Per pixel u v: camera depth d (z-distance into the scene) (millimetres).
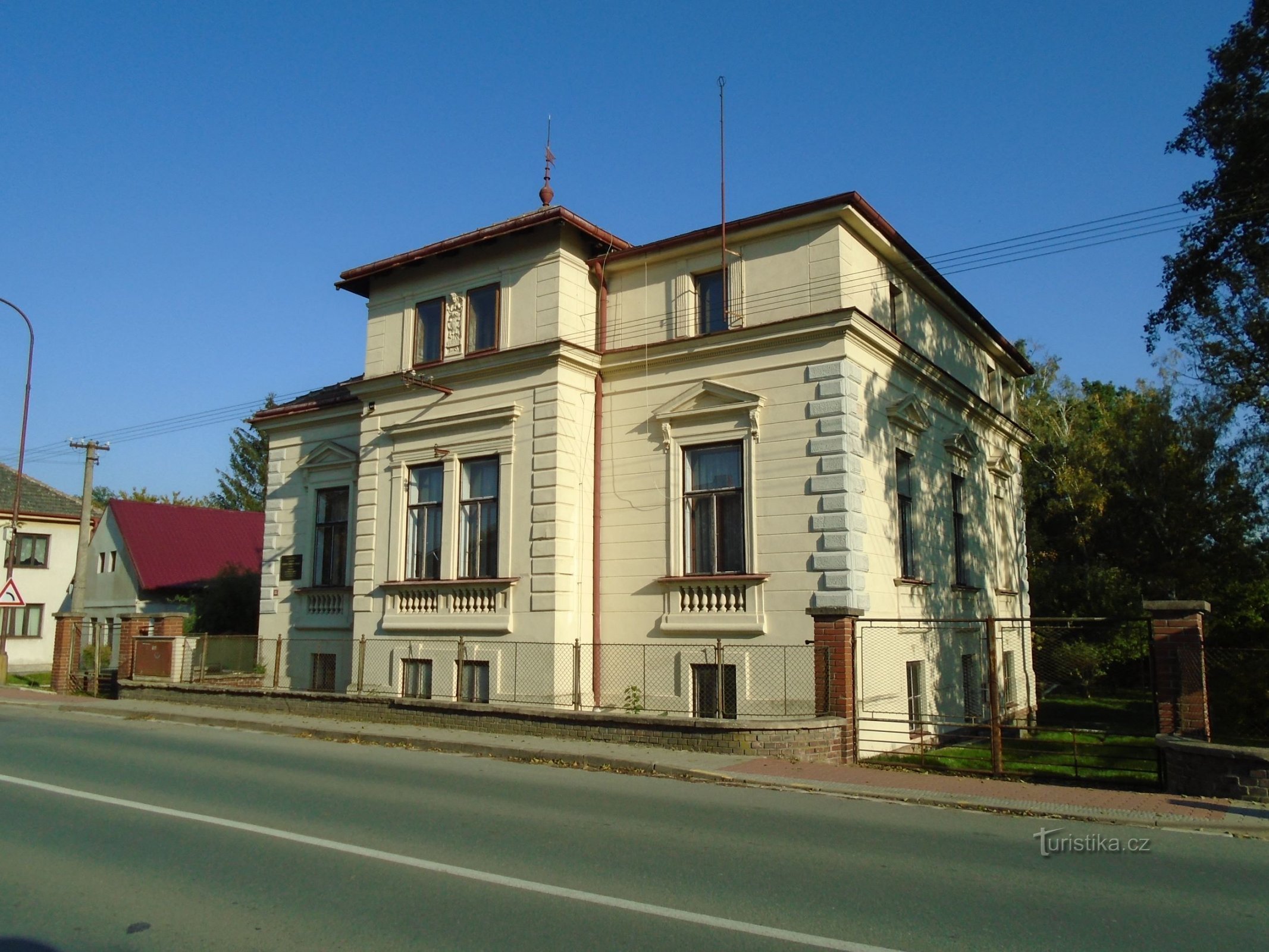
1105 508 33406
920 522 19969
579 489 19141
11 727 17812
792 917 6445
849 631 14758
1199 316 23266
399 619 20516
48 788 11195
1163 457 31031
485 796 10992
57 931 6160
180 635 23891
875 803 11070
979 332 25094
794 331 17344
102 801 10391
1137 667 34938
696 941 5938
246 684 24328
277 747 15367
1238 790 10805
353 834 8852
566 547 18672
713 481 18297
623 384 19547
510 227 19609
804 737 13867
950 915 6566
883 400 18469
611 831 9094
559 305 19250
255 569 42438
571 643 18141
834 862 8023
